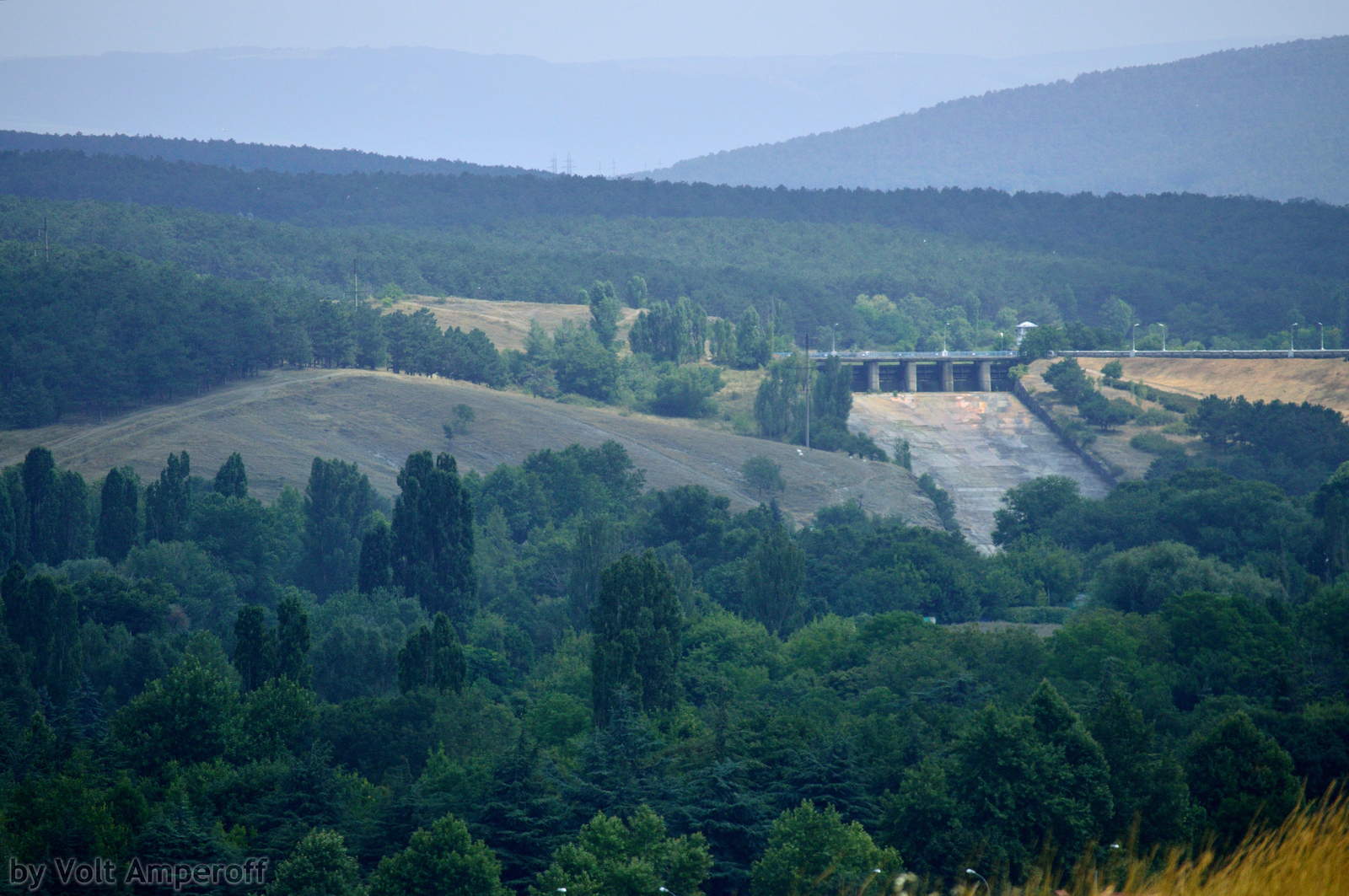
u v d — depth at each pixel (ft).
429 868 485.97
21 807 546.67
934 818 517.14
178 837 518.78
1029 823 509.76
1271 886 166.50
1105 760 540.52
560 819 549.13
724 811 552.82
